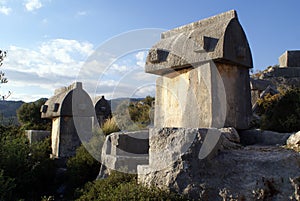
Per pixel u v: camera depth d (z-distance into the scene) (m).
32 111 18.61
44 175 6.61
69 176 6.34
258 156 3.25
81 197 4.20
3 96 5.65
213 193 3.05
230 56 4.65
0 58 5.68
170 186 3.26
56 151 8.51
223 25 4.73
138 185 3.58
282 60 20.31
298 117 5.32
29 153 6.86
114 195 3.46
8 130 7.41
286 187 2.84
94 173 5.99
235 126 4.81
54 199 5.55
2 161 5.77
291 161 3.04
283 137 4.37
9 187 4.95
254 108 8.22
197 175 3.19
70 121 8.57
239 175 3.05
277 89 11.62
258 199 2.84
